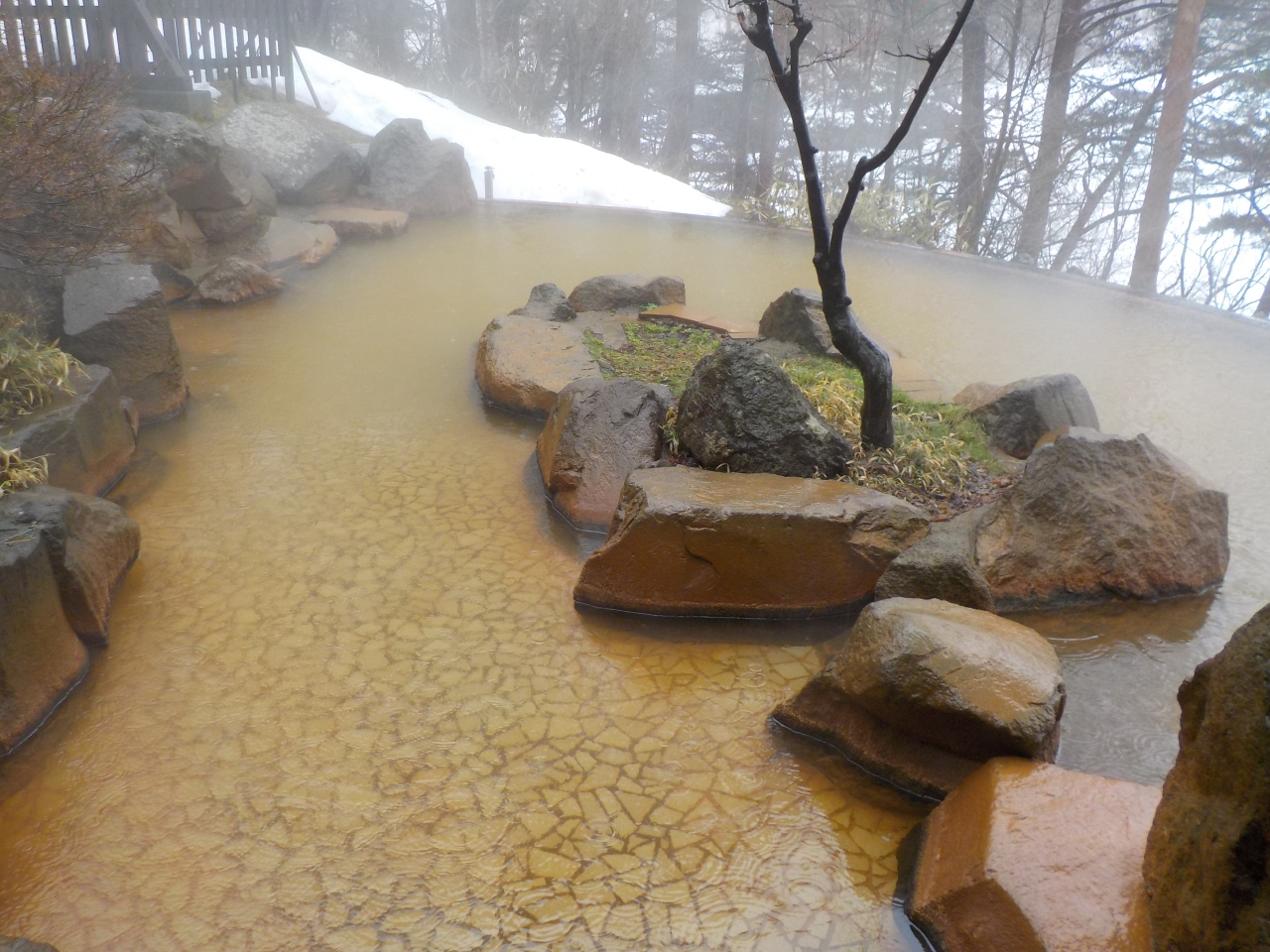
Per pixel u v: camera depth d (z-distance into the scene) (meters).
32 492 4.29
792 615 4.69
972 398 6.84
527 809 3.38
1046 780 3.11
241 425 6.59
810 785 3.58
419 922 2.93
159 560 4.91
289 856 3.16
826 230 5.32
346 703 3.91
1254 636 2.21
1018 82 19.17
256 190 11.03
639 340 8.03
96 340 6.25
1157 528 4.84
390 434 6.55
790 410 5.46
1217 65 16.73
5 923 2.90
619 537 4.55
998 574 4.66
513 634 4.43
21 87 5.55
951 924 2.81
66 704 3.87
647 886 3.09
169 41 11.95
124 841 3.21
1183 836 2.35
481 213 13.88
